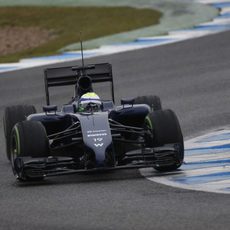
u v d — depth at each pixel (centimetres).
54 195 3503
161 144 3884
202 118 5438
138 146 4294
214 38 8962
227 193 3353
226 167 3956
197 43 8750
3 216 3144
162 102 6122
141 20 10762
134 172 3988
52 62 8462
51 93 6944
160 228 2831
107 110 4100
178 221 2912
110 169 3719
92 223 2945
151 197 3344
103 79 4491
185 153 4422
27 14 11956
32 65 8431
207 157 4262
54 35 10550
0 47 10106
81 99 4125
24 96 6875
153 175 3866
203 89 6494
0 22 11700
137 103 4434
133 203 3244
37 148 3831
